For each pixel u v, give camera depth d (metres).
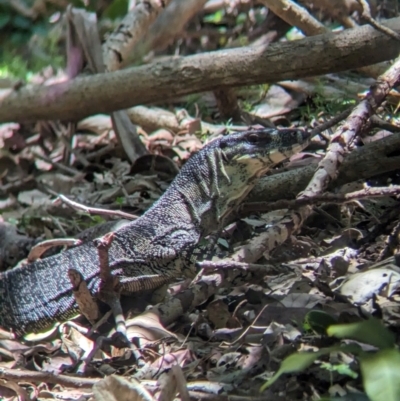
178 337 8.03
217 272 8.80
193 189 9.59
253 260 8.75
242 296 8.55
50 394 7.22
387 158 10.19
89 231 10.84
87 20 14.79
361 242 9.42
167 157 13.13
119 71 12.70
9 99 13.22
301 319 7.59
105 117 16.08
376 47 11.36
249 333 7.61
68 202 10.14
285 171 11.44
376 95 9.86
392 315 7.25
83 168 15.12
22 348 8.50
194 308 8.68
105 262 8.42
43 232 12.82
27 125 16.20
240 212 9.98
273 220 10.52
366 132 11.44
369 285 7.89
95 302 8.60
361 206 10.20
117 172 14.17
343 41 11.40
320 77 15.10
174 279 9.73
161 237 9.35
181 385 6.32
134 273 9.26
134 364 7.68
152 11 15.37
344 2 13.41
